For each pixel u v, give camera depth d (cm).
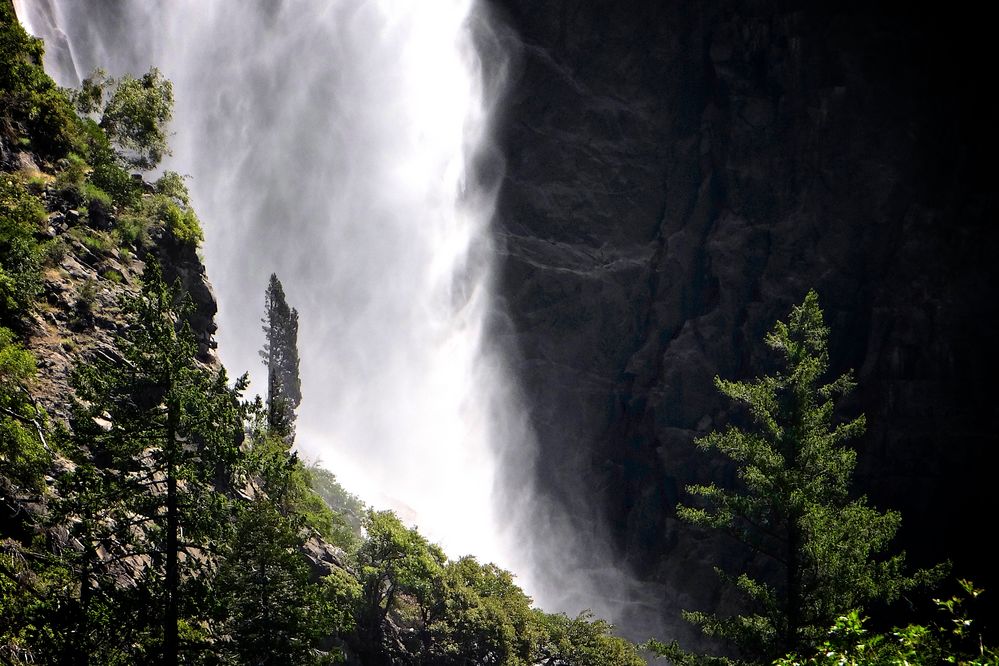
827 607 5503
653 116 18862
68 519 4262
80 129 7088
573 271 18600
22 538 4262
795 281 18100
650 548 17662
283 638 4438
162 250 6938
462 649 8344
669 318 18575
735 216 18550
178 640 4150
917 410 17050
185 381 4288
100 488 4088
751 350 17912
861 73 18325
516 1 18988
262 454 4988
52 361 5322
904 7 18312
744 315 18212
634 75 18812
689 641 16312
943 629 3086
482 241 18988
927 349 17350
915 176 18088
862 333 17900
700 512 6119
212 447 4306
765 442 6053
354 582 7256
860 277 18100
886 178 18075
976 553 16312
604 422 18562
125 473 4156
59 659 3794
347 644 7162
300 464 6988
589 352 18662
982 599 15625
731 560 16588
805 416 6019
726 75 18588
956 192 17938
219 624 4556
